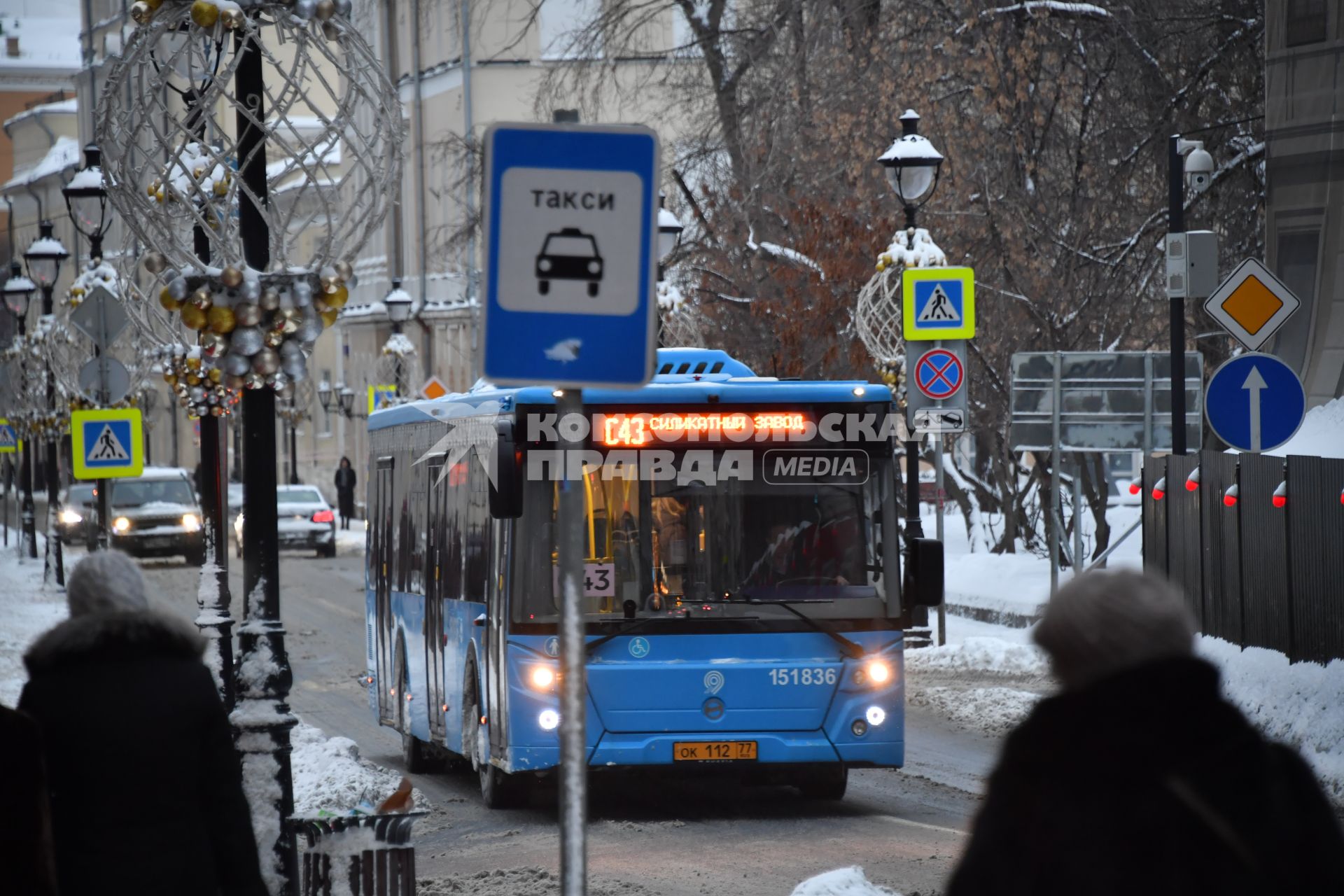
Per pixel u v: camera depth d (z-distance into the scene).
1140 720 8.91
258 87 19.61
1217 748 8.86
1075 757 8.93
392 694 42.53
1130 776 8.81
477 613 33.44
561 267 12.98
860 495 31.45
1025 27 63.75
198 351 27.77
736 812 32.00
